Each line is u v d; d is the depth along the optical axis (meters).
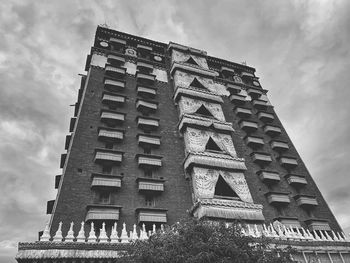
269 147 34.88
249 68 47.78
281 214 27.55
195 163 24.72
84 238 15.97
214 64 44.91
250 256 11.65
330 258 20.30
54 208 20.56
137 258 11.47
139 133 26.77
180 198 23.84
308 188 31.97
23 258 13.55
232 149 28.70
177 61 36.00
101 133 24.94
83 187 21.02
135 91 32.22
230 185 25.06
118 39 38.28
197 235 11.87
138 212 21.20
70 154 22.64
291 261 12.44
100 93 29.77
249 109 38.31
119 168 23.67
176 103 32.62
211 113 31.59
